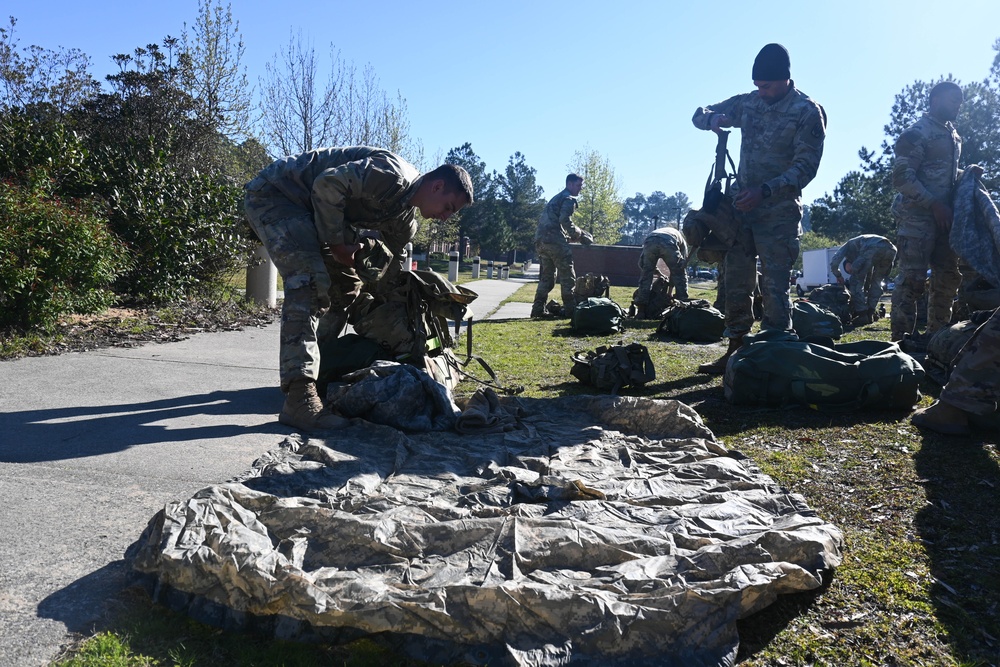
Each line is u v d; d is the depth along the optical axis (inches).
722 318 380.2
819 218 1726.1
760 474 140.4
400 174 171.3
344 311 214.5
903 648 89.5
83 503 123.6
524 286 1074.7
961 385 177.6
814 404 207.2
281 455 142.9
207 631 88.0
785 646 89.2
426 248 1556.3
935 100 286.0
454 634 84.1
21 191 300.7
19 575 98.3
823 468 157.5
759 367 211.3
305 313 175.9
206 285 452.1
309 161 179.9
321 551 101.4
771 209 249.1
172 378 234.1
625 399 182.7
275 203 177.8
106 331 315.6
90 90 706.2
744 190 241.6
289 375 173.9
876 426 190.9
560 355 324.2
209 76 672.4
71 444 156.2
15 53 697.6
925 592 102.9
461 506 120.3
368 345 210.4
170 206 414.3
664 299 502.6
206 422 180.2
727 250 266.2
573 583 93.3
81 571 100.4
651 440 164.6
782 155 245.8
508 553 99.7
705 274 2231.8
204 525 99.6
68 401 195.3
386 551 100.5
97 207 371.2
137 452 152.9
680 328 385.7
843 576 106.7
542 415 185.8
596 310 404.5
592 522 113.4
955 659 87.4
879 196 1494.8
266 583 87.4
